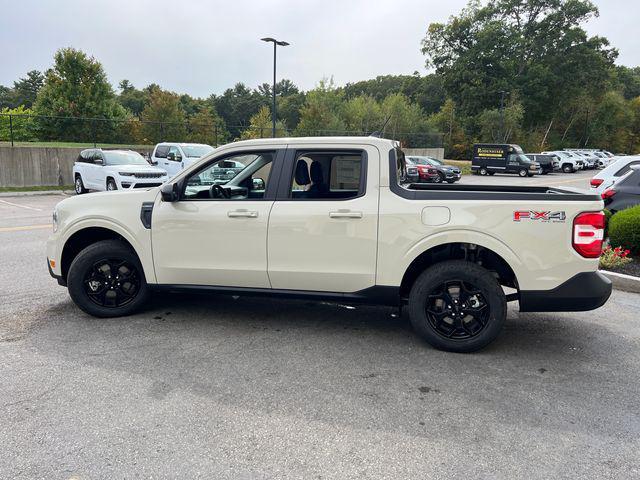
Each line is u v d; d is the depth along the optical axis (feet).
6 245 28.55
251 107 295.89
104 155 56.03
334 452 9.13
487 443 9.49
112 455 8.93
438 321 13.98
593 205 12.91
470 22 203.92
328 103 140.97
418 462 8.85
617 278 21.22
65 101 113.91
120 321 16.22
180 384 11.78
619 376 12.60
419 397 11.32
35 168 71.20
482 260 14.80
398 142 15.34
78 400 10.92
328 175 14.60
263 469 8.59
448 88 212.02
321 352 13.89
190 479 8.30
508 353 14.05
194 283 15.62
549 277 13.17
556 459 9.01
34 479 8.22
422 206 13.55
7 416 10.21
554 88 204.03
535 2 201.77
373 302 14.33
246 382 11.95
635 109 259.39
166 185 15.24
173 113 131.13
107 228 15.92
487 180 103.24
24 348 13.87
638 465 8.86
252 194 15.39
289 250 14.44
